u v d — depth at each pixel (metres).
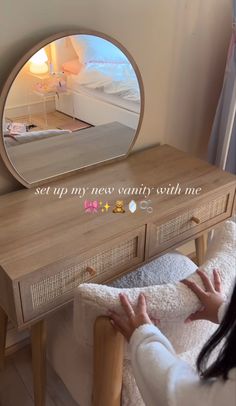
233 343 0.69
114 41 1.31
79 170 1.42
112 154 1.50
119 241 1.13
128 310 0.81
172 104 1.69
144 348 0.79
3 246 1.05
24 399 1.49
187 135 1.83
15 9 1.12
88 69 1.28
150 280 1.27
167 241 1.29
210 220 1.41
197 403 0.70
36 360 1.21
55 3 1.18
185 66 1.64
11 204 1.23
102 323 0.82
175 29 1.52
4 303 1.07
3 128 1.19
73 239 1.08
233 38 1.57
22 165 1.28
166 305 0.81
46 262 0.99
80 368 1.05
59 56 1.21
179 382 0.74
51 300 1.05
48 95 1.24
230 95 1.65
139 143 1.64
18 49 1.17
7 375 1.58
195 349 0.98
